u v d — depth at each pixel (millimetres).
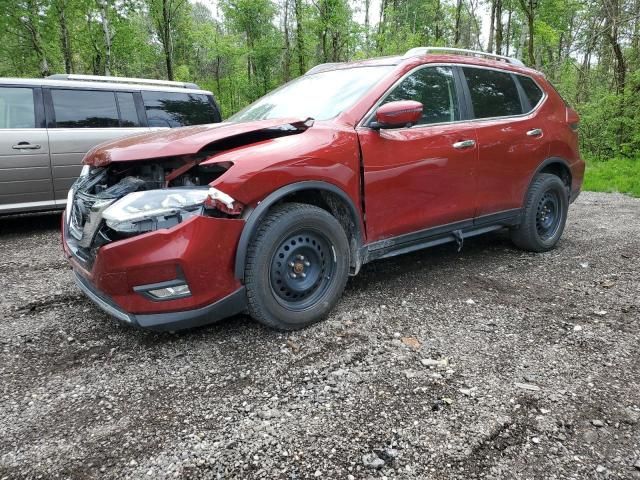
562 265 4371
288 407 2258
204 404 2295
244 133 2848
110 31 19000
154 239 2457
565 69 17859
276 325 2920
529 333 3006
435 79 3771
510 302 3496
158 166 2859
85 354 2799
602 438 2031
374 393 2359
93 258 2602
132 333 3051
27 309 3473
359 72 3713
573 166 4883
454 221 3869
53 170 5992
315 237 3029
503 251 4797
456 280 3957
